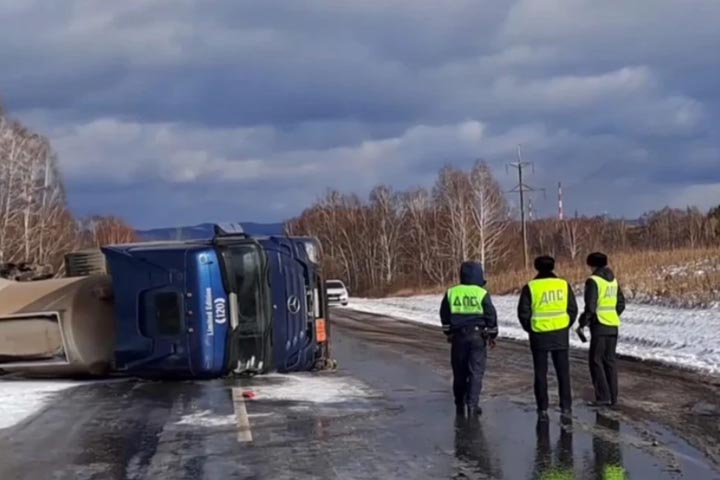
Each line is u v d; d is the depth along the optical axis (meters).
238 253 16.78
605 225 100.81
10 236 61.50
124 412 13.47
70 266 19.45
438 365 19.42
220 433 11.48
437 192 96.38
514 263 88.56
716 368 16.70
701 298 29.84
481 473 8.97
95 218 117.00
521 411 12.62
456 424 11.74
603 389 12.95
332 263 104.62
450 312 12.74
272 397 14.53
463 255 87.19
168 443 10.92
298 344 17.52
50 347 17.55
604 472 8.89
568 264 53.03
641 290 33.81
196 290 16.44
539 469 9.08
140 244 17.38
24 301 17.88
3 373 18.42
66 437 11.53
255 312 16.83
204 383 16.64
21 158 62.31
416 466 9.34
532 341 12.45
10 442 11.27
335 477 8.95
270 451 10.27
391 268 102.88
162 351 16.45
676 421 11.53
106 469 9.60
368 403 13.77
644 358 18.70
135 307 16.59
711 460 9.34
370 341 26.52
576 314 12.56
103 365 17.73
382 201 105.44
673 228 91.81
